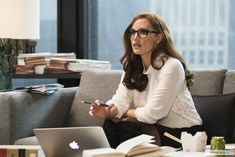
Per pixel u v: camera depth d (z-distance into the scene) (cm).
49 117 350
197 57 415
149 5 423
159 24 303
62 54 391
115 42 436
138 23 303
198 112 304
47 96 348
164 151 204
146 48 300
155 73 301
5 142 316
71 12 433
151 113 286
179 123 289
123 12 431
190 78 310
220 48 410
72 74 387
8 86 377
